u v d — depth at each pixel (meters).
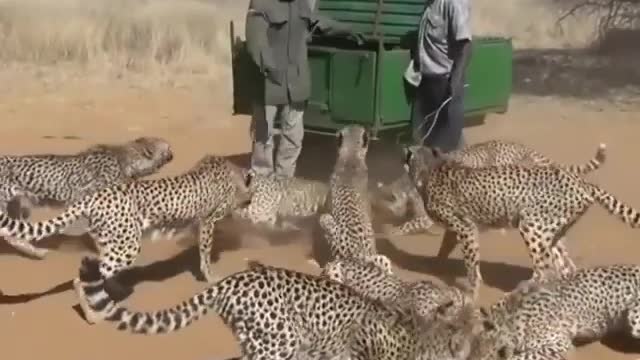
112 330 5.75
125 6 18.73
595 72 15.75
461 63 7.61
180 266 6.81
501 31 19.12
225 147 10.80
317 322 4.68
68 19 17.36
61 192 6.80
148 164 7.08
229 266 6.75
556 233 6.12
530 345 5.10
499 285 6.46
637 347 5.51
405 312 4.69
